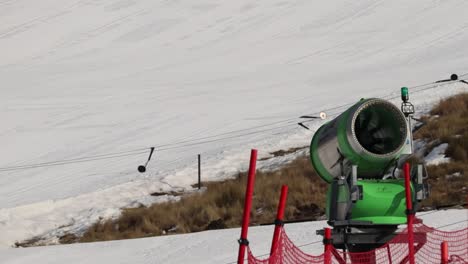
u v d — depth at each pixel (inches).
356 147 766.5
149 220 2509.8
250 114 4141.2
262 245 1413.6
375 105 787.4
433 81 4099.4
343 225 768.9
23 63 6446.9
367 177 795.4
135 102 4800.7
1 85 5703.7
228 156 3267.7
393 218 770.2
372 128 801.6
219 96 4675.2
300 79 4840.1
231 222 2348.7
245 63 5551.2
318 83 4662.9
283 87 4685.0
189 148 3663.9
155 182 3051.2
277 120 3895.2
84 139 4163.4
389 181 778.8
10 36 7190.0
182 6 7337.6
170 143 3828.7
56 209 2908.5
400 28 5797.2
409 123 804.0
